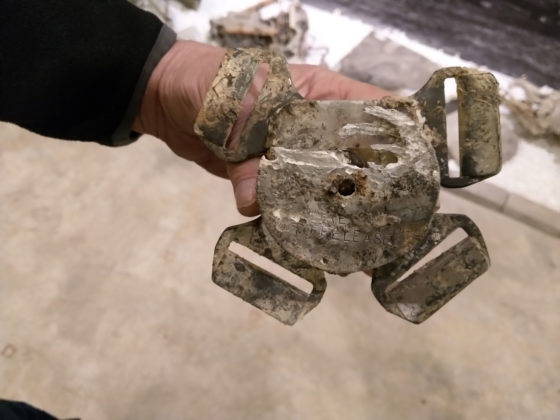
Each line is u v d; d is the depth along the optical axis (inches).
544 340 17.1
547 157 17.4
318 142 8.5
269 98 8.6
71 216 18.6
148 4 17.8
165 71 11.5
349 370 16.8
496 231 17.9
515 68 17.5
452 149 16.0
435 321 17.3
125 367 16.8
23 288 17.6
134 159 19.3
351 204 8.2
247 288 8.6
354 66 17.7
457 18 17.8
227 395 16.5
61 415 16.3
